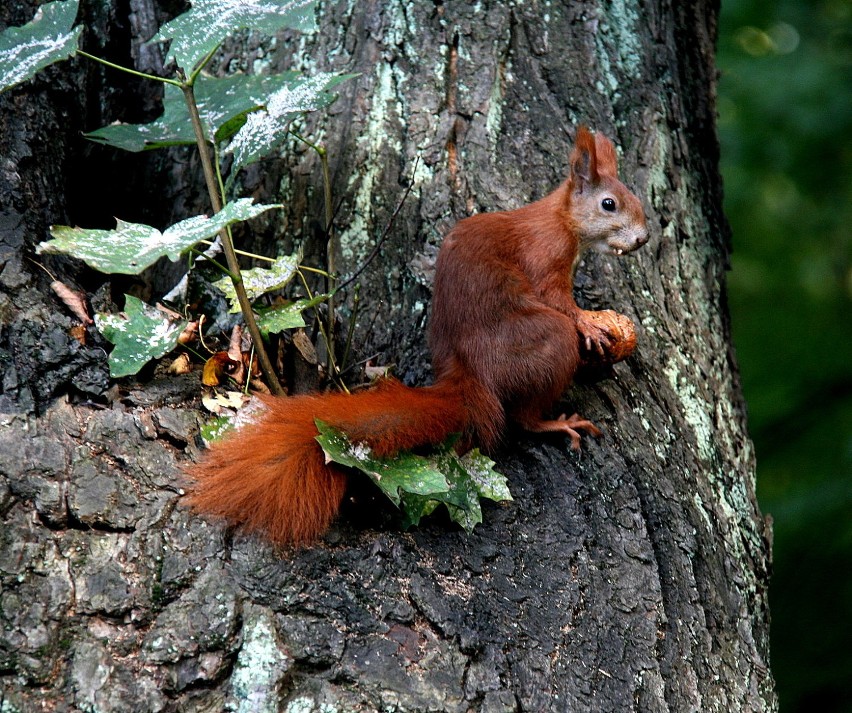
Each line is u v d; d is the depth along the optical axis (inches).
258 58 297.3
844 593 458.9
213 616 188.4
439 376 246.8
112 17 298.2
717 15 369.7
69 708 175.2
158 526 196.7
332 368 253.1
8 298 219.3
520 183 279.1
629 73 307.0
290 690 184.5
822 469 529.0
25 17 276.5
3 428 199.5
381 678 188.1
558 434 241.4
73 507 194.2
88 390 214.4
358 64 291.6
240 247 277.6
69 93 274.4
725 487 269.1
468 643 197.5
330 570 199.5
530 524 223.8
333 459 205.3
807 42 592.7
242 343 241.9
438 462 223.6
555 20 304.7
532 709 196.1
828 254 633.0
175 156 293.9
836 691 430.3
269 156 286.5
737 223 644.1
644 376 263.1
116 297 266.2
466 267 247.9
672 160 305.9
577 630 210.4
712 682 223.9
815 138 566.3
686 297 289.1
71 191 276.5
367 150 282.0
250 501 202.7
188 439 213.3
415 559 207.2
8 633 178.5
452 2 299.0
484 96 287.9
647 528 235.8
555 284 255.1
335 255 273.4
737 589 248.2
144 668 181.8
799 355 581.6
